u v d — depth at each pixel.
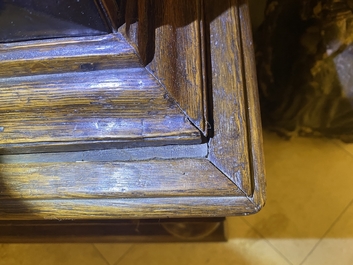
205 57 0.44
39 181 0.42
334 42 0.69
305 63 0.73
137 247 0.94
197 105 0.40
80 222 0.75
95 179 0.42
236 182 0.40
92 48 0.36
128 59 0.37
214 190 0.40
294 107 0.83
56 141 0.41
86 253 0.94
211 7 0.47
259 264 0.91
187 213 0.41
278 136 0.99
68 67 0.39
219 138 0.41
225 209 0.41
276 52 0.78
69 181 0.42
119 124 0.40
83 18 0.34
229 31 0.45
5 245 0.96
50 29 0.36
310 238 0.92
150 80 0.39
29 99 0.40
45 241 0.90
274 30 0.77
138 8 0.38
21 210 0.43
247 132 0.42
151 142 0.41
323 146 0.98
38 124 0.41
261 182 0.41
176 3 0.43
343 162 0.96
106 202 0.42
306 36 0.72
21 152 0.43
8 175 0.43
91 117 0.41
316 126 0.89
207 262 0.92
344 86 0.72
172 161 0.41
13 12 0.33
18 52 0.37
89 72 0.40
